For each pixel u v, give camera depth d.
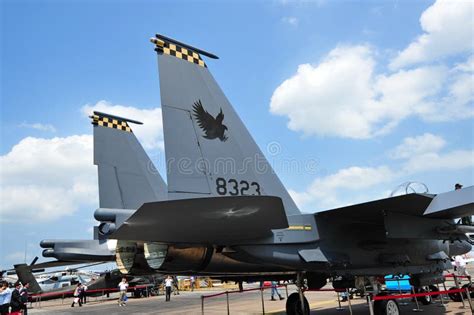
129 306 17.47
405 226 7.21
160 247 6.52
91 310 16.30
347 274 7.75
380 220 7.75
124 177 11.62
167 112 5.81
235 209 4.76
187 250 6.33
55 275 26.12
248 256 6.39
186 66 6.26
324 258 7.01
